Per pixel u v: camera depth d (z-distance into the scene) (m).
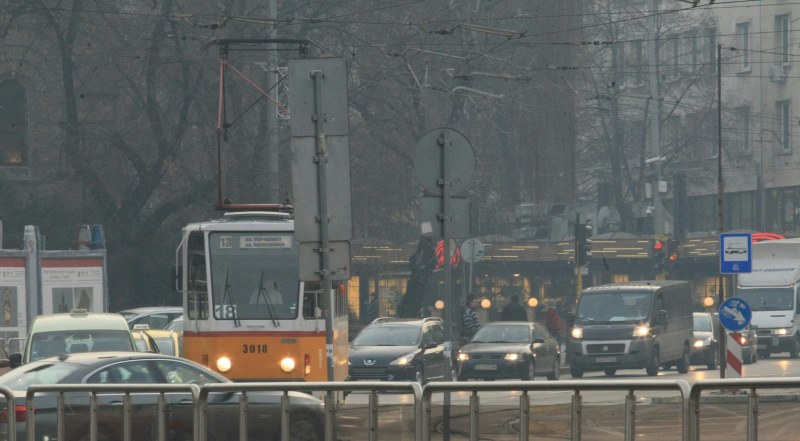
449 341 55.62
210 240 82.56
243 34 149.12
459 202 55.81
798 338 176.50
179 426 44.06
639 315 136.12
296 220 56.31
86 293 119.19
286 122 147.00
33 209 179.62
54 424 46.22
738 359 90.06
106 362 54.22
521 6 160.00
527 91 163.50
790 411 34.97
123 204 158.00
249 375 81.25
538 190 170.38
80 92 174.00
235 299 81.81
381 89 155.25
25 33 197.50
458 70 152.88
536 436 38.44
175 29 150.00
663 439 36.47
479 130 170.50
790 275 177.38
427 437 40.19
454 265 162.50
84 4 164.00
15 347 113.19
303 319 81.44
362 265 177.38
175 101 159.62
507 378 122.94
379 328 120.06
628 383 37.12
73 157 157.25
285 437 42.38
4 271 114.19
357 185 161.25
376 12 150.88
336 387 41.78
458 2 154.12
